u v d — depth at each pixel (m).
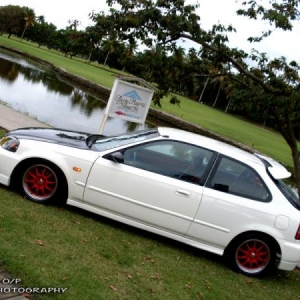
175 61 10.26
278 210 5.43
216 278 5.18
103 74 68.19
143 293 4.20
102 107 28.39
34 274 3.86
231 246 5.55
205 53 10.74
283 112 9.15
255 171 5.57
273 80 9.54
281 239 5.40
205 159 5.57
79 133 6.61
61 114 19.75
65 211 5.75
